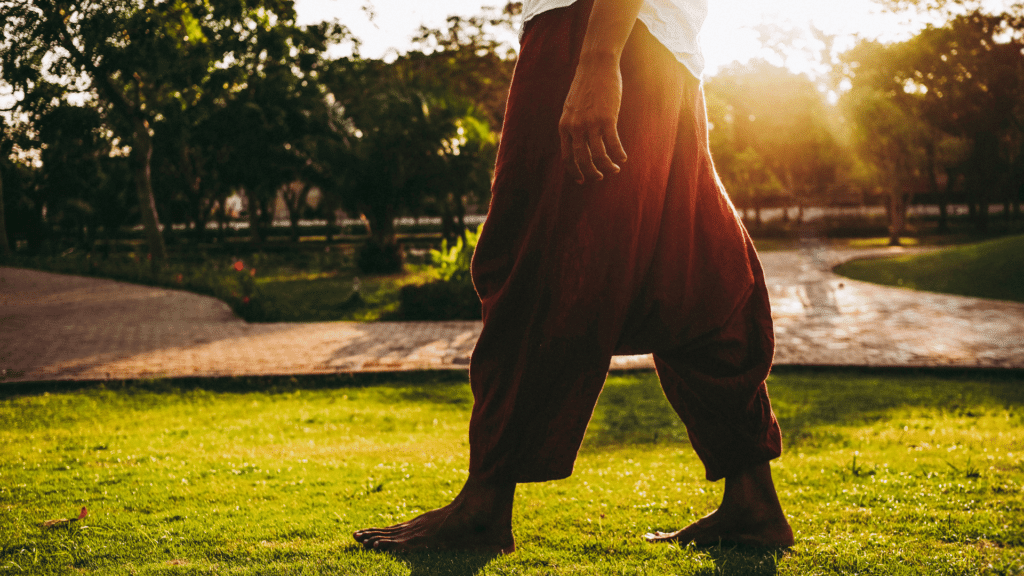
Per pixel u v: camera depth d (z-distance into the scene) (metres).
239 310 13.70
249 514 2.73
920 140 35.19
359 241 42.78
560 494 3.14
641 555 2.12
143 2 11.52
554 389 1.92
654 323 2.01
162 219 40.50
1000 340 9.70
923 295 15.41
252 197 38.50
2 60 11.67
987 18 29.58
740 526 2.22
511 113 2.01
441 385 7.80
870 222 48.62
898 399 6.54
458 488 3.26
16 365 8.16
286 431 5.46
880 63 32.62
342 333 11.12
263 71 22.27
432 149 21.20
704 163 2.08
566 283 1.87
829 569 1.93
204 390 7.40
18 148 18.91
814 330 10.88
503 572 1.86
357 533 2.24
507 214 2.00
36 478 3.40
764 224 48.94
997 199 50.16
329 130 22.70
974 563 1.98
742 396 2.09
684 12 1.99
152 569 1.90
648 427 5.52
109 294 16.56
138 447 4.50
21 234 38.16
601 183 1.85
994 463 3.53
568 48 1.95
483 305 2.09
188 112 20.89
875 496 2.91
